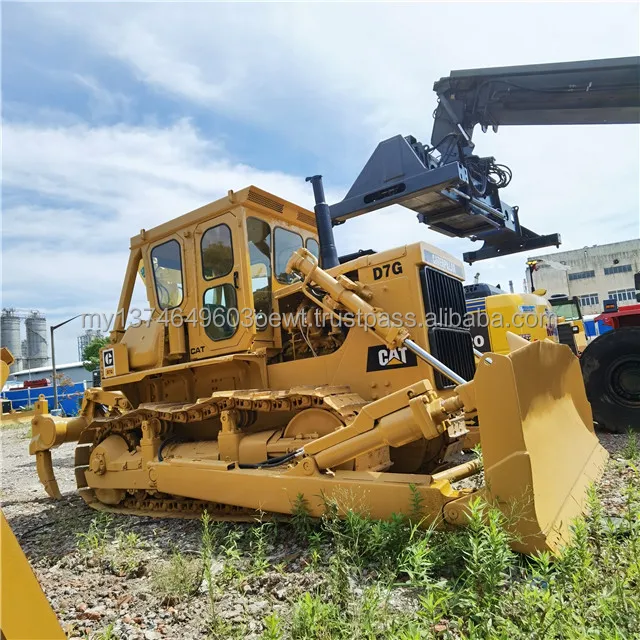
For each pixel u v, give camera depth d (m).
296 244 5.86
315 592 2.73
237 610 2.69
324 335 4.78
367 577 2.83
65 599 3.11
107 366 6.04
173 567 3.20
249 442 4.40
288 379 4.75
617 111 6.04
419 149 6.38
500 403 2.84
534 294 10.08
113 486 5.30
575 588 2.25
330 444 3.65
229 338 4.98
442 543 2.88
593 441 4.48
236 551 3.22
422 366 4.00
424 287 4.16
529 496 2.71
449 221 6.77
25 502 6.30
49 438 6.11
